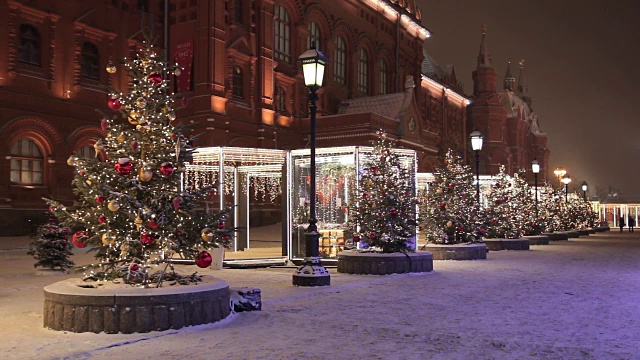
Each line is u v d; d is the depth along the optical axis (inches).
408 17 2389.3
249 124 1576.0
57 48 1268.5
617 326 363.9
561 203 1713.8
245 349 301.7
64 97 1273.4
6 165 1148.5
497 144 3417.8
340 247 802.8
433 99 2910.9
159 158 393.1
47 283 567.5
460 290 527.8
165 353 293.0
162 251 395.2
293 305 440.8
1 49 1156.5
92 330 334.6
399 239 693.3
